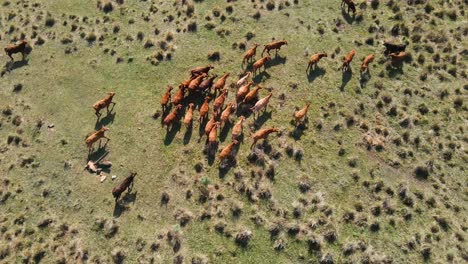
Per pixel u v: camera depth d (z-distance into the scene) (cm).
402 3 2930
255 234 1966
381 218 2012
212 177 2136
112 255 1919
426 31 2769
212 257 1909
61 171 2188
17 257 1927
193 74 2456
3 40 2756
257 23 2811
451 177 2148
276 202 2055
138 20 2845
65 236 1988
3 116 2406
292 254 1916
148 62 2619
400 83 2509
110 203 2073
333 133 2298
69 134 2320
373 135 2289
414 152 2234
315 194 2078
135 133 2309
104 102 2341
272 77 2523
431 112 2388
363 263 1883
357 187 2112
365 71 2552
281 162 2188
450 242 1941
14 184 2150
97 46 2714
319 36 2736
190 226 1994
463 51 2661
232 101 2406
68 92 2505
